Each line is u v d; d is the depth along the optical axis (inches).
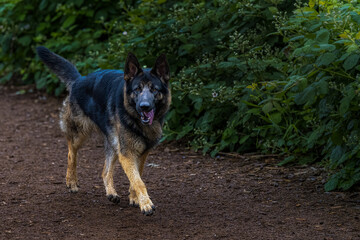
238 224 215.6
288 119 321.1
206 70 349.4
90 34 501.7
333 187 254.5
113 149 250.1
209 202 247.6
